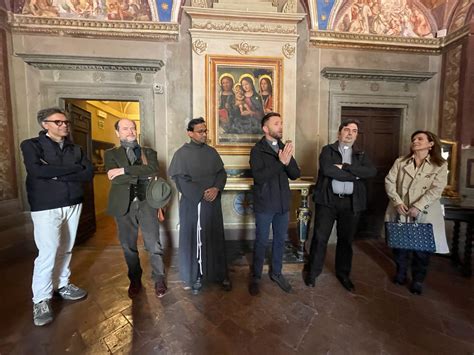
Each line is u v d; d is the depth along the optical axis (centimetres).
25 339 179
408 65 387
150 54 349
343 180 225
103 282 260
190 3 346
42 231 197
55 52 335
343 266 253
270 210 230
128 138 218
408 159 243
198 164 230
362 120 399
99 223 500
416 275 239
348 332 188
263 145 232
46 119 197
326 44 368
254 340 180
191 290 244
